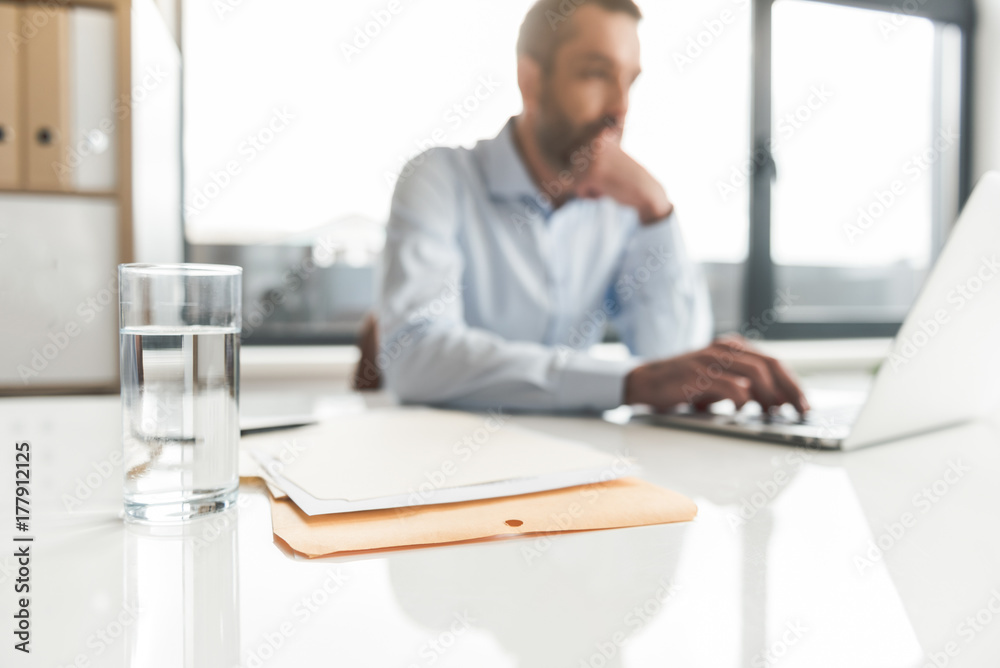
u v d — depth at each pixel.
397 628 0.24
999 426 0.72
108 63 1.60
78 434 0.64
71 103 1.58
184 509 0.37
